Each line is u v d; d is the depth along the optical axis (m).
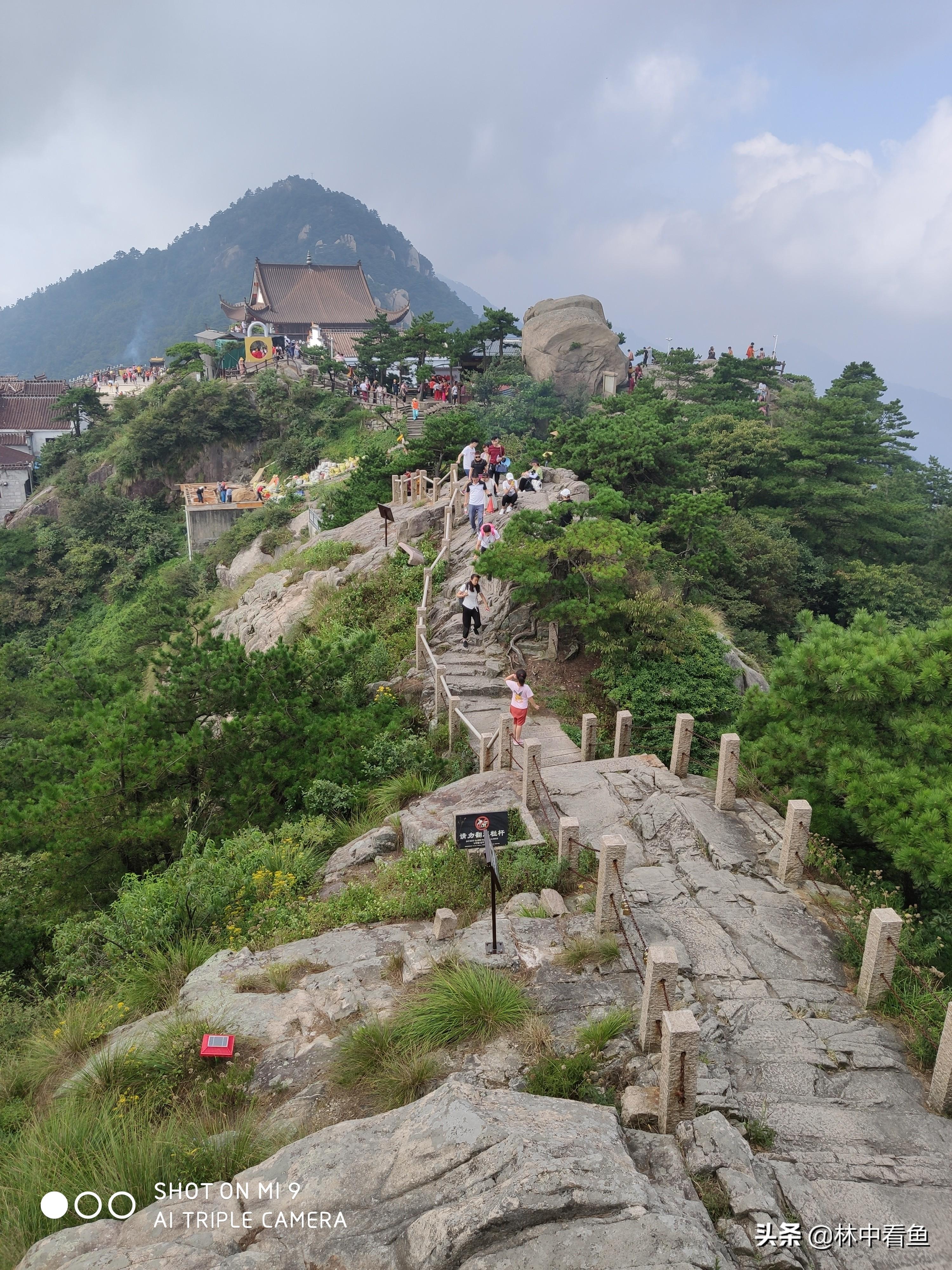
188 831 12.94
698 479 33.06
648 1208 5.05
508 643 18.81
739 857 10.42
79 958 10.77
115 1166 6.30
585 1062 6.89
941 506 53.50
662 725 16.66
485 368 67.12
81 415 88.88
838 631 13.11
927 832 10.26
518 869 10.34
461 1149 5.49
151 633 34.84
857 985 8.16
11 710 24.36
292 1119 6.88
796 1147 6.32
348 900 10.69
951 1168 6.12
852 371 54.88
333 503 38.56
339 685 17.50
